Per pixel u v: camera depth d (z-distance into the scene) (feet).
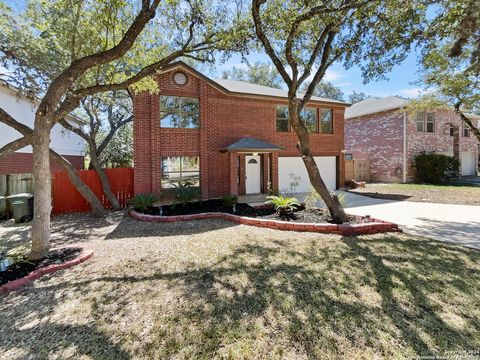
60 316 9.66
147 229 22.45
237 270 13.25
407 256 14.84
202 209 30.01
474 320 9.04
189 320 9.24
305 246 16.75
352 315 9.34
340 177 50.72
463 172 73.10
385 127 62.90
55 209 31.17
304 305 10.00
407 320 9.06
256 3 18.93
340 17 19.74
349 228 19.39
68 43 21.22
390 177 61.87
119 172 35.01
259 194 42.47
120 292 11.27
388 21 20.70
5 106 36.17
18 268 13.65
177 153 36.35
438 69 33.68
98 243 18.61
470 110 39.24
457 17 18.07
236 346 7.98
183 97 36.76
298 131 23.16
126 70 29.48
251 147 36.78
